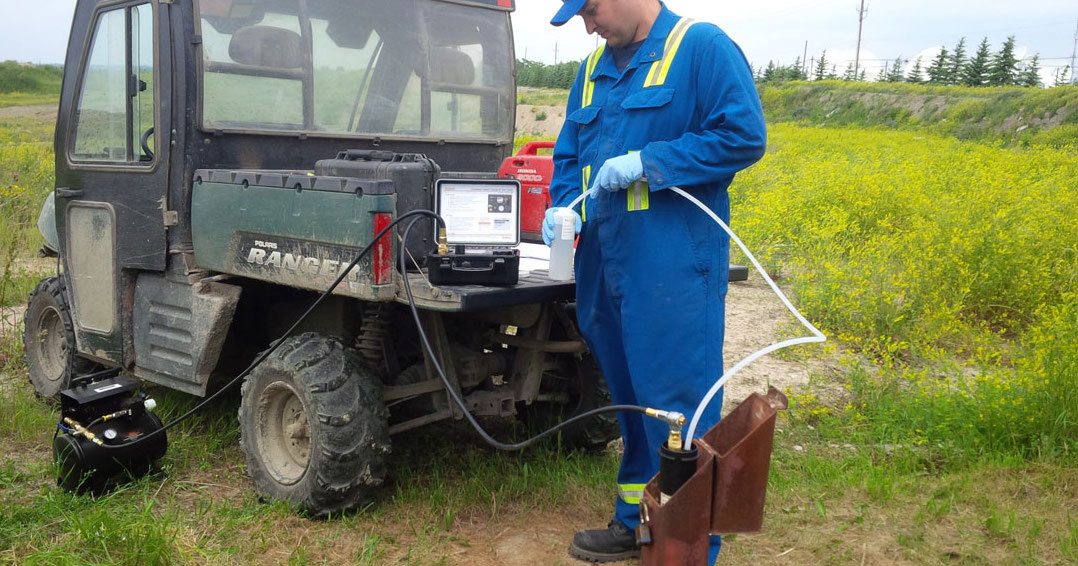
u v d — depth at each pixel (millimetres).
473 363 3887
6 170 14234
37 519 3363
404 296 3041
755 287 8258
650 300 2801
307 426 3414
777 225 9195
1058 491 3715
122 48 4078
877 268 7113
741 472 2033
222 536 3250
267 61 3945
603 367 3197
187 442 4176
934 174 12953
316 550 3166
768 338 6551
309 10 4066
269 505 3488
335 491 3309
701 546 2062
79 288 4480
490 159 4859
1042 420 4242
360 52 4250
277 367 3410
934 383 5012
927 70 77062
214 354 3773
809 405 4988
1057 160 15789
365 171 3340
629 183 2738
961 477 3850
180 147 3773
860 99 54312
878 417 4656
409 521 3426
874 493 3707
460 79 4676
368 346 3725
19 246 9133
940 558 3180
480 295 2918
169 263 3904
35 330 5074
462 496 3646
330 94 4168
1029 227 7684
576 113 3074
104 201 4211
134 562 2990
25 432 4355
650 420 2852
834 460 4188
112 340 4285
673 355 2797
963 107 46375
